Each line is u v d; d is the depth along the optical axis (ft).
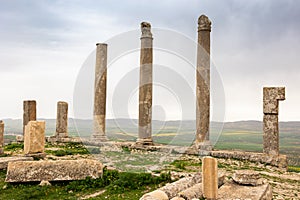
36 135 61.31
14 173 45.19
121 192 42.34
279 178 57.41
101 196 40.86
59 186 45.21
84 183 45.34
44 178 45.47
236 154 73.97
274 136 72.59
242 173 43.24
